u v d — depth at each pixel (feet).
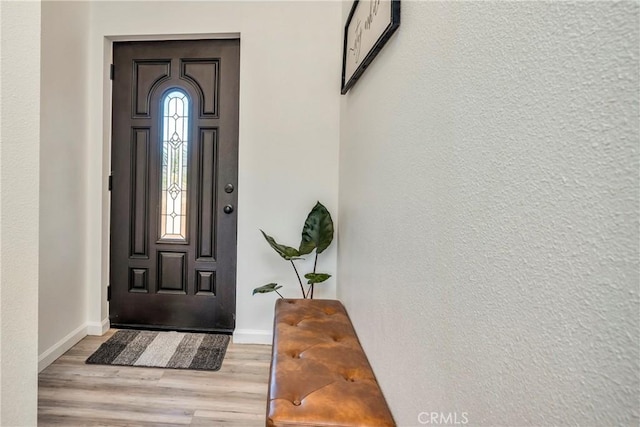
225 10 7.04
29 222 2.29
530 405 1.25
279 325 4.76
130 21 7.12
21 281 2.24
